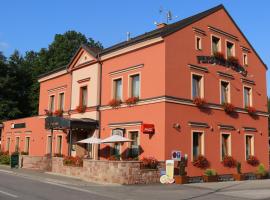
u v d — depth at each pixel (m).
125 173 20.16
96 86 28.31
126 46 25.78
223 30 28.05
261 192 17.61
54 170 26.67
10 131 44.31
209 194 16.72
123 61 26.30
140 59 24.83
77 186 19.02
